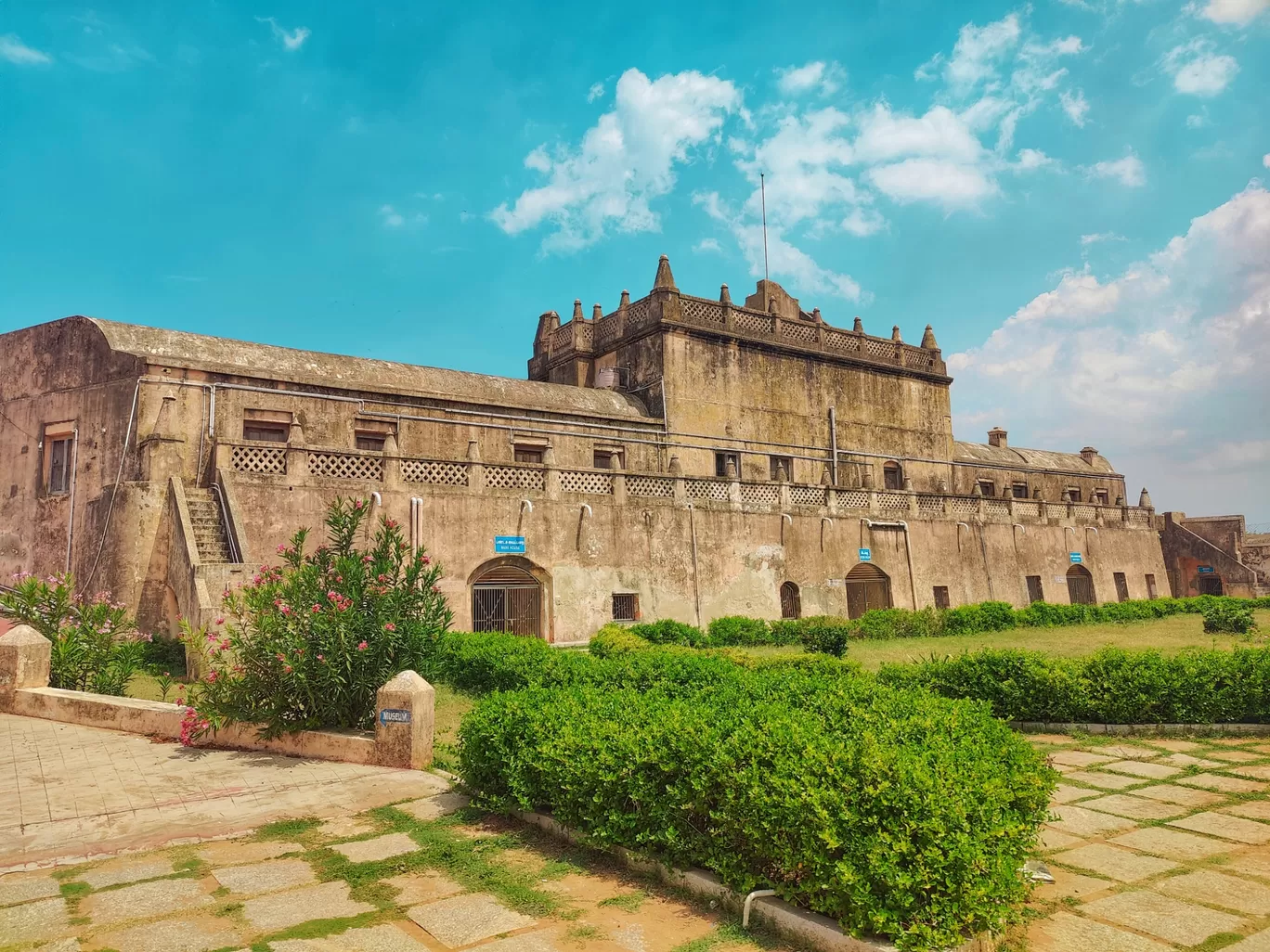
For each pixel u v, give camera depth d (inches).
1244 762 349.4
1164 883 223.5
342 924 193.2
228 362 769.6
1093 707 417.7
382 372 857.5
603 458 962.7
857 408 1218.0
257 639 363.6
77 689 469.7
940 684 454.3
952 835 175.6
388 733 334.0
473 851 241.8
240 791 301.0
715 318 1083.3
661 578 848.9
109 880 219.9
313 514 658.8
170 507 635.5
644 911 201.9
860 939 172.2
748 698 321.1
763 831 195.3
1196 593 1615.4
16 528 748.6
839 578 999.0
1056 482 1626.5
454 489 727.7
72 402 735.1
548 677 437.4
